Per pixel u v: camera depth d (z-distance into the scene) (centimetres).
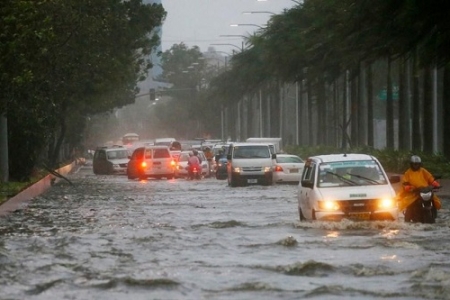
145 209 6981
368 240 4353
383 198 5031
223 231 4972
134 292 2898
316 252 3919
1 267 3506
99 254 3922
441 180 9319
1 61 7019
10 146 11081
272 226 5203
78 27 9794
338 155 5419
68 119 17012
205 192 9462
